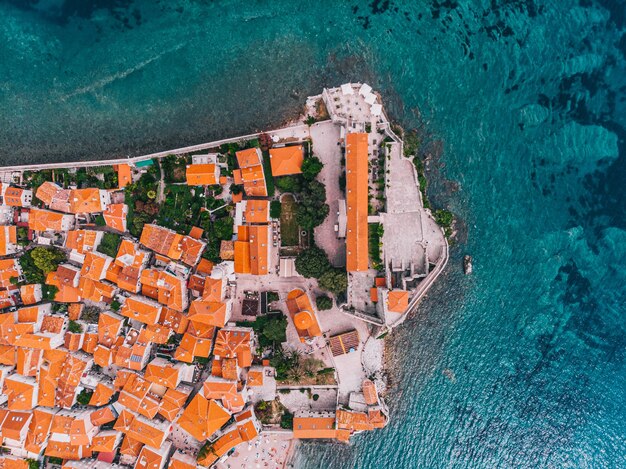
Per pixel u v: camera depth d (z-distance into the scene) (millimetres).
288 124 52344
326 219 52781
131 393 53062
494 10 53188
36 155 54031
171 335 55438
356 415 53750
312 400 56219
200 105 53031
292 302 52719
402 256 52281
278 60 52281
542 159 55188
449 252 54906
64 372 53188
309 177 50000
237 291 54688
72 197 51188
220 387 51656
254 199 51812
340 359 55312
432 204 53531
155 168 52656
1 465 53969
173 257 51531
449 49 52969
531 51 53875
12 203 52719
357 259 48688
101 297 54219
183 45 52469
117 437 54688
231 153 51438
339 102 50281
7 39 52562
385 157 50562
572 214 56344
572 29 54188
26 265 53969
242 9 51875
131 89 53125
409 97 52625
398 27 52375
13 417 53000
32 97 53438
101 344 54281
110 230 54531
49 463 55656
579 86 54969
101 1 52031
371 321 52469
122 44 52562
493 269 55938
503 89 53969
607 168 56125
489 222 55031
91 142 53812
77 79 53062
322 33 52000
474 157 54062
